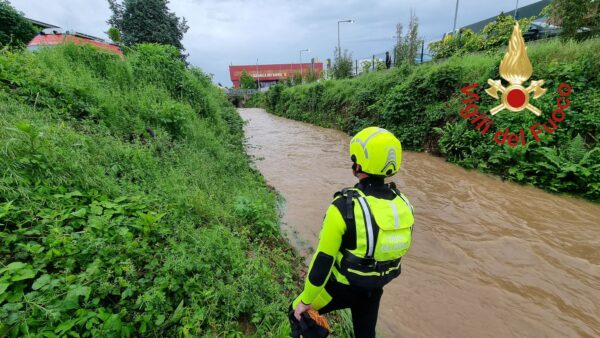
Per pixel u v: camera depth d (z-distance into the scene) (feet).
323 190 23.34
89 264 7.48
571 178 20.40
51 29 30.48
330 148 38.78
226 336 7.61
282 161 32.30
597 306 11.16
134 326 6.96
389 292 12.03
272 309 8.63
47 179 9.71
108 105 17.28
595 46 24.50
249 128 59.72
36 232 7.73
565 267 13.26
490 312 11.02
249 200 15.69
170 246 9.46
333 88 60.64
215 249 10.14
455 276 12.97
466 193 21.71
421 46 55.31
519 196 20.59
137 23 94.58
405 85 36.78
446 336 10.05
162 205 11.47
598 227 16.33
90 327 6.23
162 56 29.76
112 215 9.88
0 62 15.42
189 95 29.91
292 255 13.93
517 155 23.09
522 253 14.35
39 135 10.30
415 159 31.12
